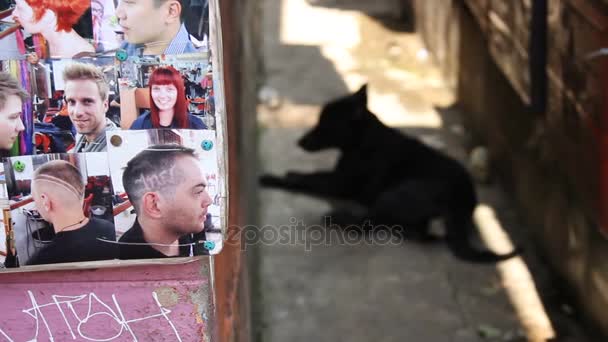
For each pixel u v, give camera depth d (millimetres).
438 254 5430
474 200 5559
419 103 7609
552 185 4934
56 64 1989
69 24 1972
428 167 5730
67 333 2234
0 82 1982
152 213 2082
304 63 8625
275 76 8281
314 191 6090
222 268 2508
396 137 5980
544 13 4570
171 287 2186
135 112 2025
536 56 4672
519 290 4965
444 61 8055
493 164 6309
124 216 2082
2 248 2082
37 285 2182
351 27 9594
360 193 6016
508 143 5891
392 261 5367
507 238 5520
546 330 4578
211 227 2104
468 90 7117
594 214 4043
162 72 2008
